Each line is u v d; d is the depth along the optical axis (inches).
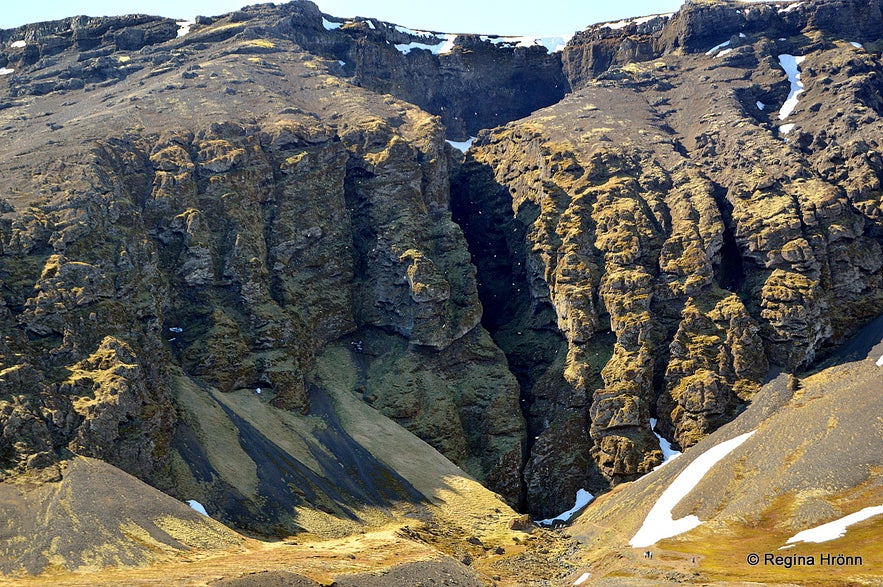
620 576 7357.3
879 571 6530.5
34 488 7224.4
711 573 7047.2
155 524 7278.5
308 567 6943.9
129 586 6156.5
